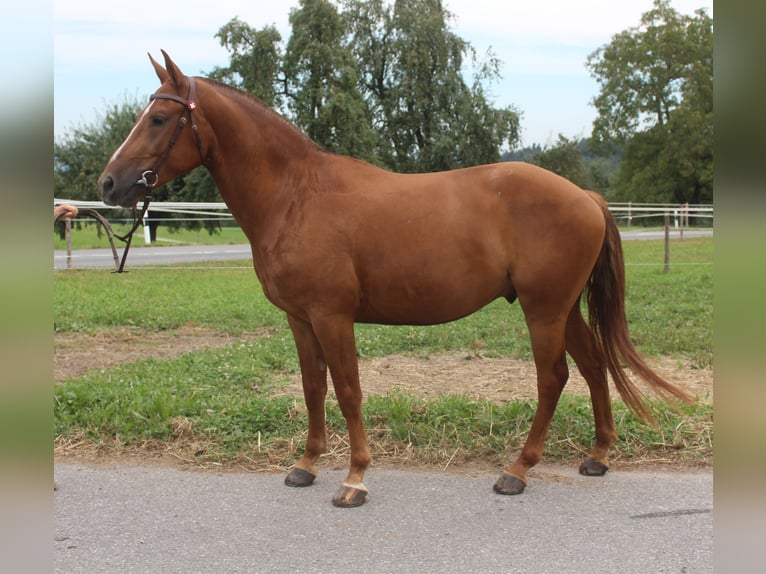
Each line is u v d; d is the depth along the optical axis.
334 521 3.18
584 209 3.50
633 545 2.88
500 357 6.22
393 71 29.45
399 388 5.04
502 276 3.53
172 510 3.30
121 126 23.22
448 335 6.95
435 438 4.11
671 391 3.58
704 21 40.06
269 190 3.52
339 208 3.45
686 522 3.10
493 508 3.30
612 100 42.44
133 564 2.77
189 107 3.43
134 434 4.18
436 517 3.21
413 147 30.03
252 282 11.66
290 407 4.54
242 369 5.54
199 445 4.08
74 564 2.76
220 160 3.56
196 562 2.79
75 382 4.98
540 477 3.70
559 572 2.67
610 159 47.91
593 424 4.23
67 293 9.75
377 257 3.43
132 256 18.09
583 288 3.67
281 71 25.16
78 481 3.63
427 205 3.46
